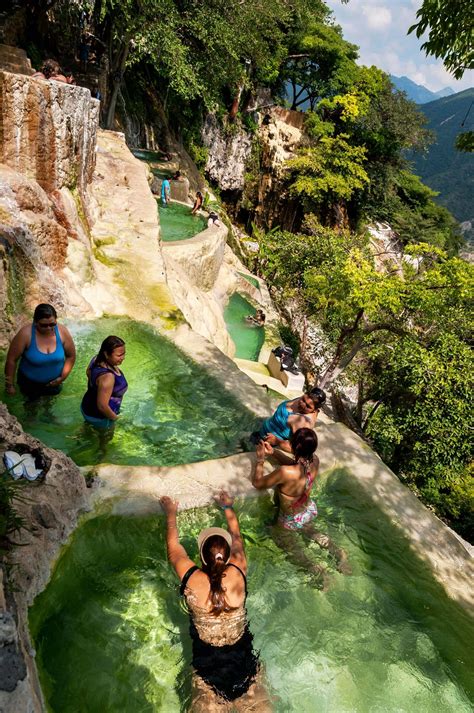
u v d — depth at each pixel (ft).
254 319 68.54
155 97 102.53
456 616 14.49
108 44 77.10
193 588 11.72
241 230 131.23
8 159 25.18
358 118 132.36
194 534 15.30
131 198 42.04
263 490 16.75
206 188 110.11
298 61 141.38
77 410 20.10
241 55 90.94
